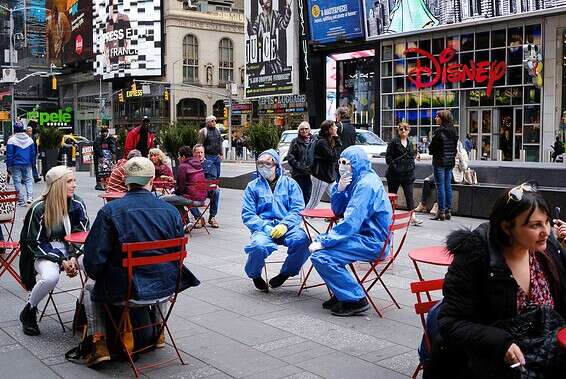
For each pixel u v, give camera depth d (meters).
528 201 2.91
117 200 4.69
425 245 9.59
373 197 6.01
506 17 27.02
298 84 46.19
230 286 7.34
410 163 11.53
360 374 4.66
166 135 20.11
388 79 34.16
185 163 10.88
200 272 8.05
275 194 7.30
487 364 2.92
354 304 6.12
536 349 2.95
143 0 73.06
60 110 91.50
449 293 3.06
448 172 12.16
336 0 35.56
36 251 5.48
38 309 6.34
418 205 13.65
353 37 35.06
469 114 30.22
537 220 2.91
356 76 38.12
